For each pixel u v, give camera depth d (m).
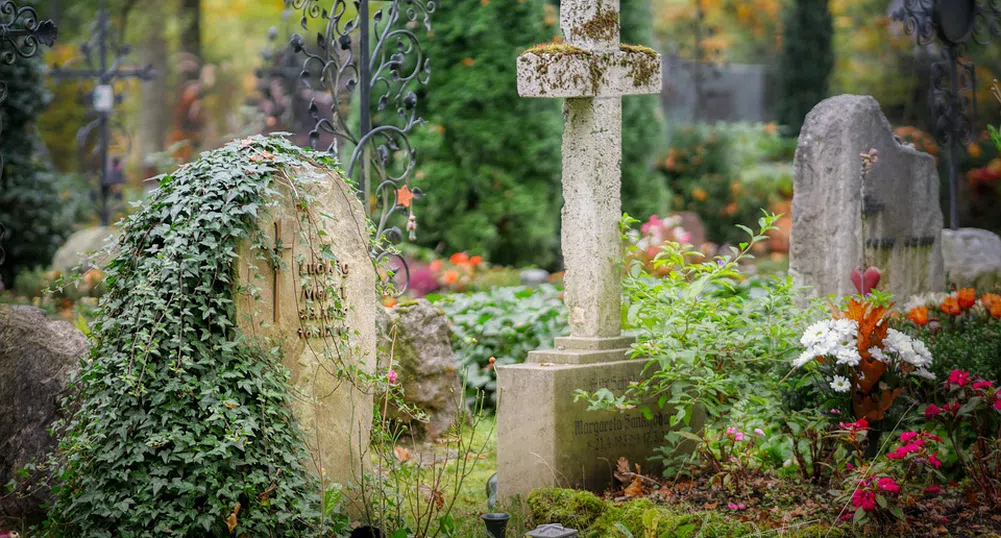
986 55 18.39
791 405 6.08
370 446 5.64
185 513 4.56
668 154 18.86
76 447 4.59
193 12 25.33
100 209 16.77
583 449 5.92
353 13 24.83
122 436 4.58
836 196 7.86
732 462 5.73
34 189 13.66
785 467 5.99
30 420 5.50
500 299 9.48
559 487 5.71
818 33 19.95
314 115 7.75
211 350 4.71
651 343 6.01
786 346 6.19
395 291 5.69
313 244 5.00
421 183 13.37
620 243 6.16
